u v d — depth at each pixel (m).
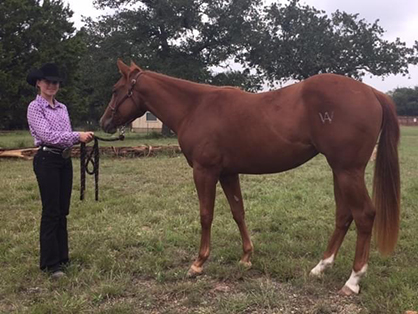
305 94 2.96
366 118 2.81
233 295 3.04
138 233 4.51
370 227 2.91
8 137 23.28
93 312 2.86
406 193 6.38
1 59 14.41
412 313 2.55
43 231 3.50
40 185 3.43
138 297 3.09
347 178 2.88
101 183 7.74
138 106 3.72
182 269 3.58
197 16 23.59
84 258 3.82
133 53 22.91
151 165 10.48
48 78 3.34
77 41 18.30
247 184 7.45
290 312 2.79
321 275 3.28
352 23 26.97
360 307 2.83
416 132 30.44
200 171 3.33
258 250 3.93
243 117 3.14
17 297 3.13
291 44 26.41
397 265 3.53
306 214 5.24
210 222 3.41
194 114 3.39
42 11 16.95
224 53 24.81
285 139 3.00
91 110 38.06
